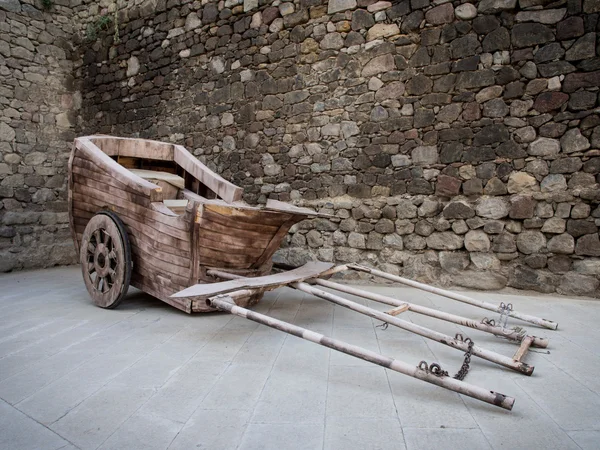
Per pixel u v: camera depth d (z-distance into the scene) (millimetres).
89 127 6680
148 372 2078
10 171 5789
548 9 3711
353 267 3484
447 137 4145
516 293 3881
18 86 5941
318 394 1846
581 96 3607
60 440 1469
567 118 3668
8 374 2043
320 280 3123
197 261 2926
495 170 3953
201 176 3977
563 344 2537
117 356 2299
